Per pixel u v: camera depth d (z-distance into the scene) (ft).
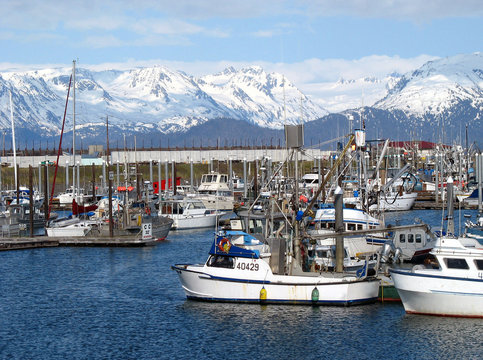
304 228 209.67
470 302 175.63
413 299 181.16
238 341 172.65
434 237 204.95
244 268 196.44
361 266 214.69
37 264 279.08
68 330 185.88
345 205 291.79
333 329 176.96
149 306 206.08
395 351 163.73
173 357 164.55
